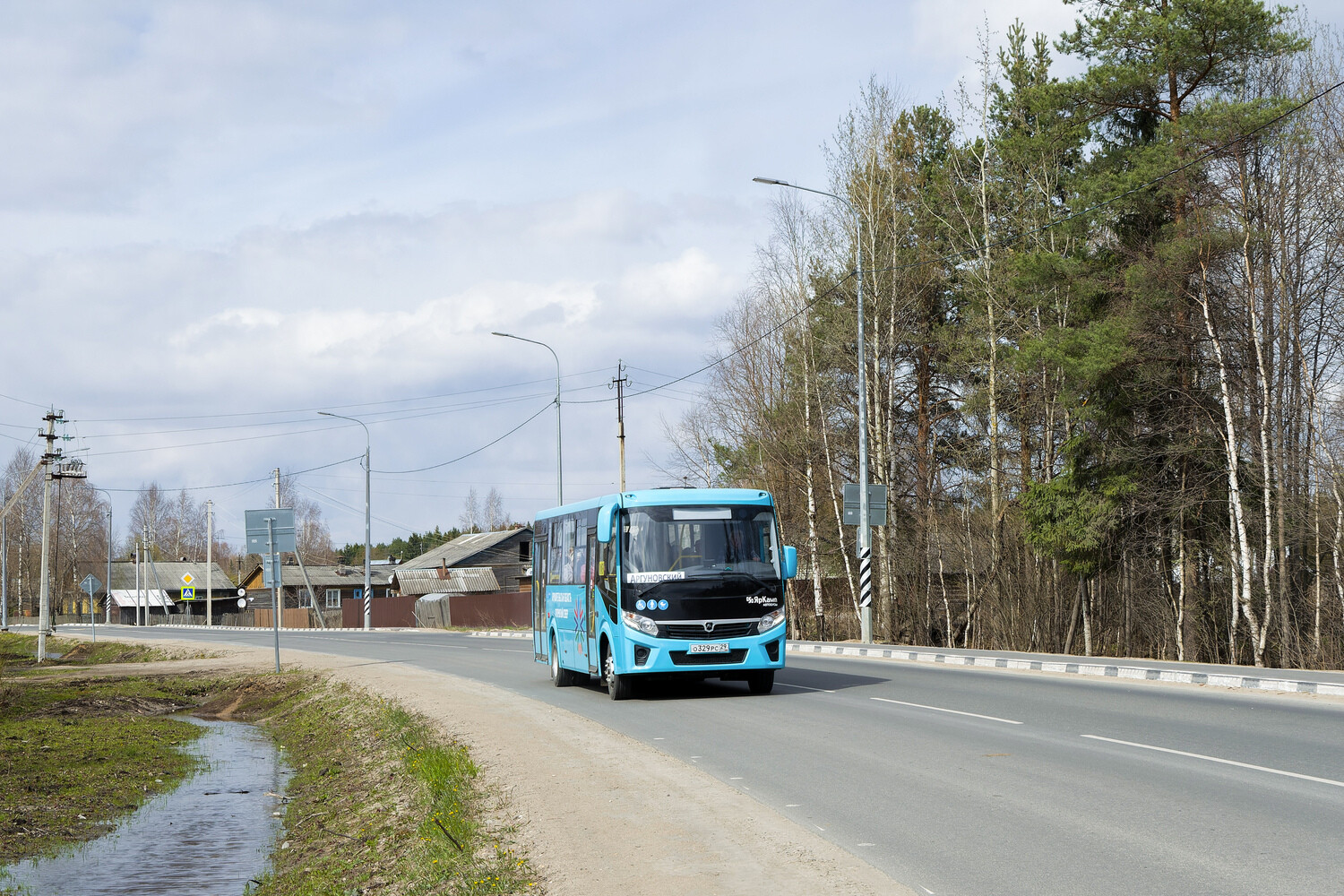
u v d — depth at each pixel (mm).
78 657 46312
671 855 7406
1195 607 31219
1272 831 7469
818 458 42969
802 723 14164
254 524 27828
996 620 37375
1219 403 30438
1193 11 28797
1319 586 27953
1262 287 29031
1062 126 34406
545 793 9992
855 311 40594
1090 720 13531
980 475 39906
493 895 6953
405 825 10258
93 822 12766
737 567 17234
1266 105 27422
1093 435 32031
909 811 8586
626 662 16953
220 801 14031
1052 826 7883
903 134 42844
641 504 17422
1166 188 29188
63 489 115500
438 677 24328
